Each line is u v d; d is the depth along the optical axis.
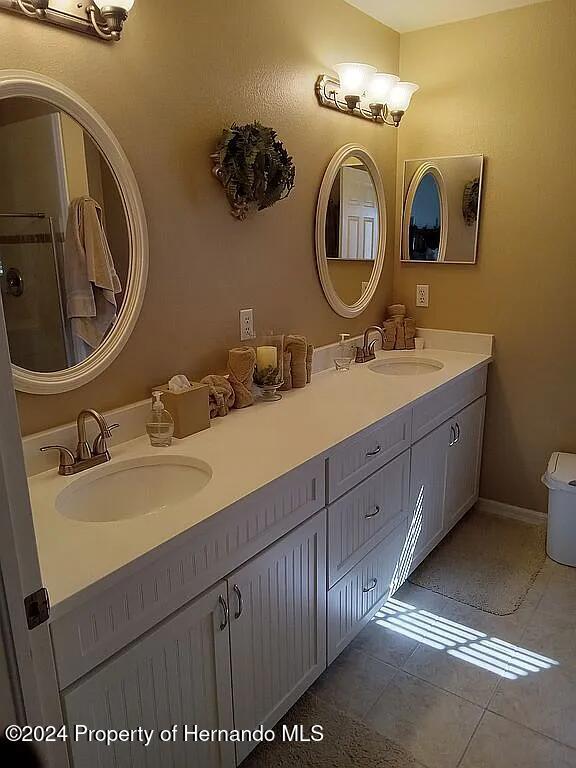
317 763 1.65
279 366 2.19
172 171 1.82
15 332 1.46
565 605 2.32
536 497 2.98
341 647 1.99
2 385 0.70
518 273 2.80
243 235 2.13
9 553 0.71
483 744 1.70
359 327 2.93
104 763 1.18
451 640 2.13
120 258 1.69
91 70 1.54
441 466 2.59
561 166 2.59
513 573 2.54
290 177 2.13
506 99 2.66
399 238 3.10
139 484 1.64
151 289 1.81
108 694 1.17
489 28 2.64
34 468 1.53
